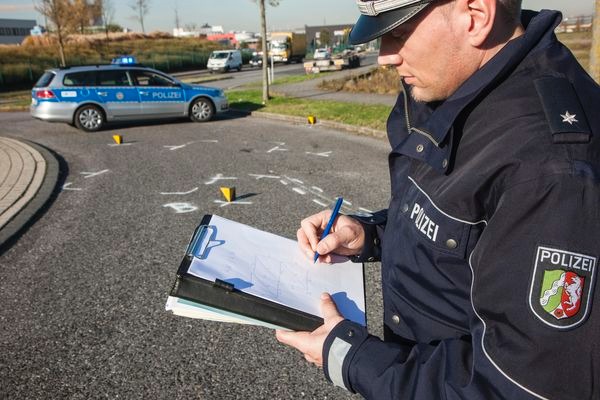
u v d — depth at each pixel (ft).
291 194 19.94
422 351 3.18
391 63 3.42
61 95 38.04
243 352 9.57
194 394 8.40
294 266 4.43
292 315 3.75
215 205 18.75
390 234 3.96
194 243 4.25
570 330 2.41
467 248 3.12
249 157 27.27
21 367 9.19
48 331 10.33
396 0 3.12
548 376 2.45
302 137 33.19
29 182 22.16
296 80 76.54
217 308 3.72
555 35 3.23
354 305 4.18
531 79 3.02
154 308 11.19
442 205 3.19
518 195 2.65
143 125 41.86
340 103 46.44
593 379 2.40
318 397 8.32
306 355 3.66
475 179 2.96
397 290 3.75
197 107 42.50
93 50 133.80
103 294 11.85
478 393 2.60
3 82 91.81
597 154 2.64
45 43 132.77
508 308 2.58
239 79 93.71
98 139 35.22
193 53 155.43
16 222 16.76
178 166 25.57
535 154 2.68
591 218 2.47
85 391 8.52
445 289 3.35
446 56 3.14
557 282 2.44
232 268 4.05
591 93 2.97
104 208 18.66
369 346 3.33
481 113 3.09
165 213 17.89
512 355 2.54
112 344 9.85
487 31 3.00
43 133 38.86
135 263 13.57
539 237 2.53
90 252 14.39
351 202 18.76
